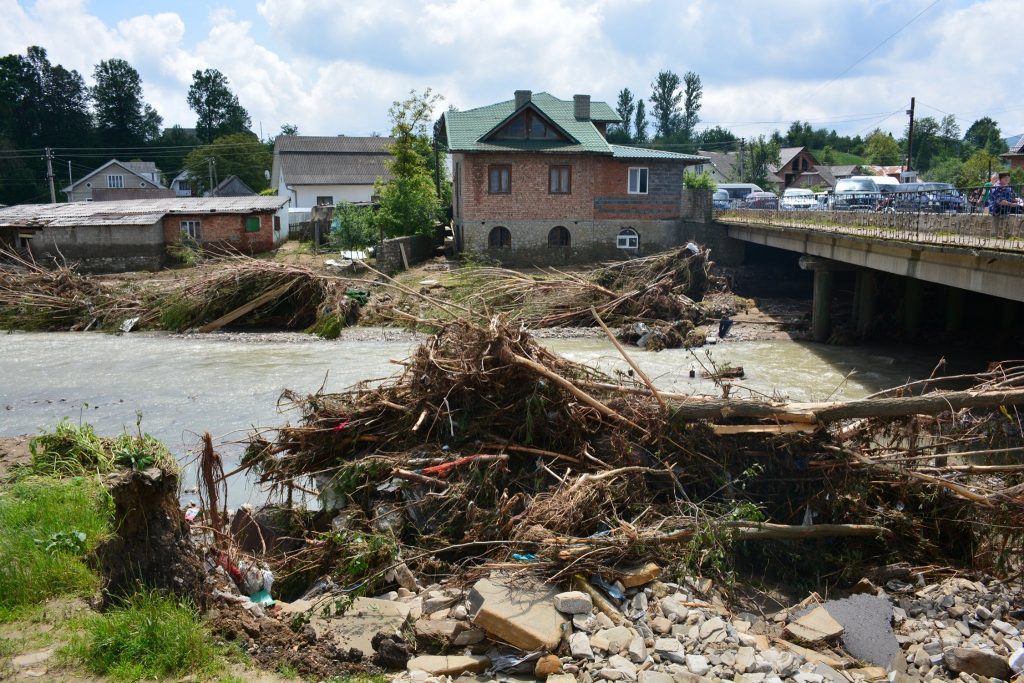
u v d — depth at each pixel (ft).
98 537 20.44
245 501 36.06
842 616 23.70
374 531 29.25
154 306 92.12
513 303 90.63
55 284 97.55
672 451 32.55
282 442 35.63
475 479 31.12
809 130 385.70
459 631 22.26
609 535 26.63
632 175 123.44
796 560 28.55
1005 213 53.01
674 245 126.21
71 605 18.70
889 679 20.53
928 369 69.51
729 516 27.96
